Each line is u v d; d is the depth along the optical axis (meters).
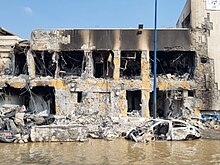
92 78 35.28
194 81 35.25
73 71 38.94
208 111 35.62
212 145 23.72
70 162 17.12
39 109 37.81
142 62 35.25
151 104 39.00
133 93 39.62
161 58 38.56
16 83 35.62
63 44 35.75
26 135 25.16
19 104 38.31
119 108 34.59
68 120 32.44
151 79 35.12
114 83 34.97
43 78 35.44
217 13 35.91
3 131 25.55
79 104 34.78
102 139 26.95
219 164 16.70
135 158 18.41
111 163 16.91
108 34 35.62
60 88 35.03
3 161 17.36
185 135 26.23
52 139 24.98
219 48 35.59
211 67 35.44
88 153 20.03
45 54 37.44
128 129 29.38
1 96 37.06
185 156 19.09
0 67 39.38
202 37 35.47
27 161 17.38
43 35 35.94
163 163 16.92
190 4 36.31
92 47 35.47
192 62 36.66
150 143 24.69
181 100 36.03
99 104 34.88
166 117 36.00
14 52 38.50
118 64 35.28
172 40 35.34
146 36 35.47
